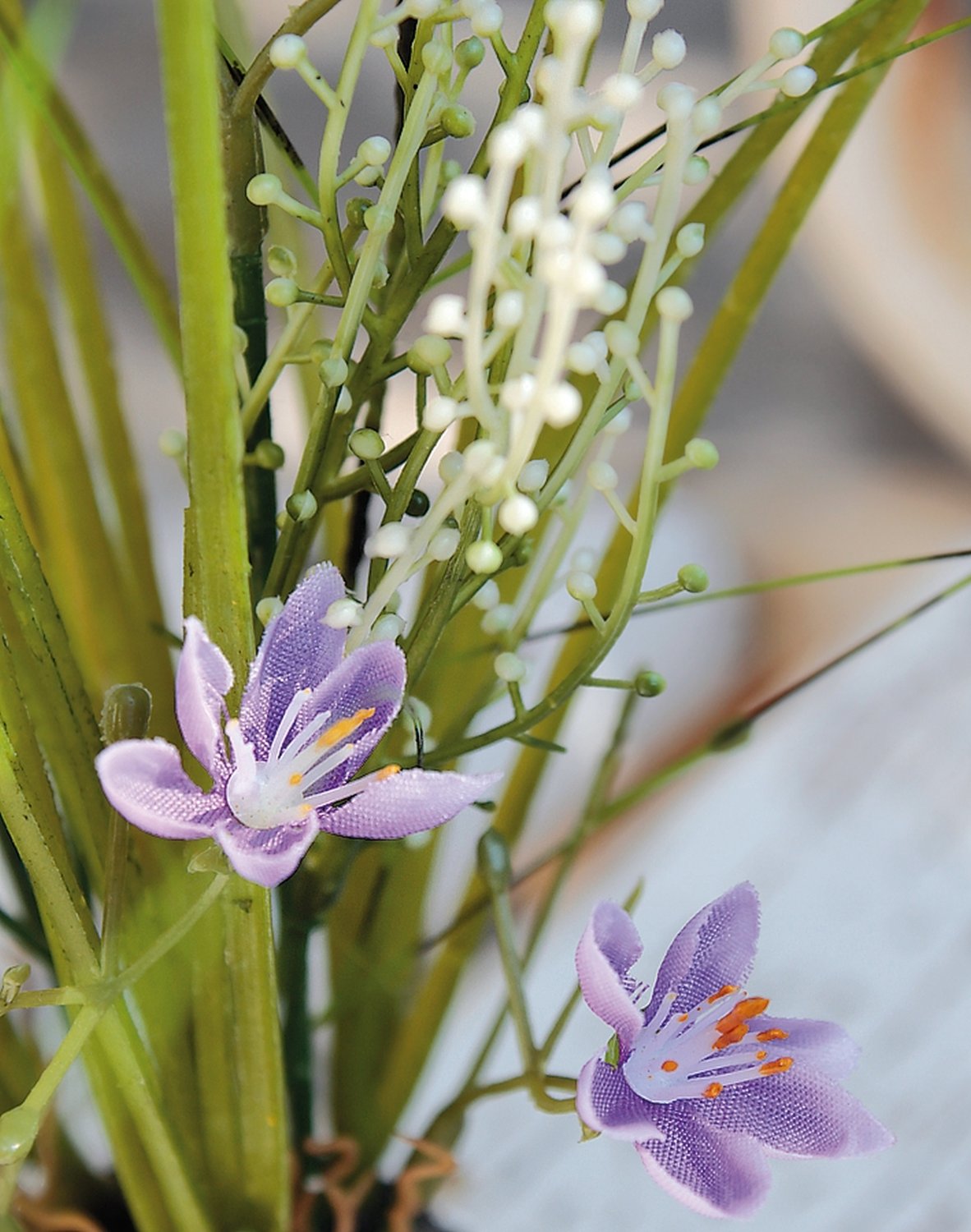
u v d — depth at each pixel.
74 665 0.31
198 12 0.25
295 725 0.28
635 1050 0.30
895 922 0.50
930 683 0.60
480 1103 0.43
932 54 0.73
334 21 0.61
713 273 0.75
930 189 0.75
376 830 0.28
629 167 0.44
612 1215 0.42
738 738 0.34
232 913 0.30
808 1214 0.42
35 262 0.34
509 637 0.32
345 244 0.30
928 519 0.75
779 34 0.29
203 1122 0.33
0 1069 0.34
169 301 0.34
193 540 0.29
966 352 0.77
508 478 0.27
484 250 0.26
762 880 0.51
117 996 0.28
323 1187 0.37
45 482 0.34
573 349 0.27
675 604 0.33
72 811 0.32
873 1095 0.44
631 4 0.28
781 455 0.79
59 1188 0.37
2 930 0.35
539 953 0.47
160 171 0.66
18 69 0.30
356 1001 0.36
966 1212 0.42
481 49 0.29
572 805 0.53
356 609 0.28
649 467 0.28
